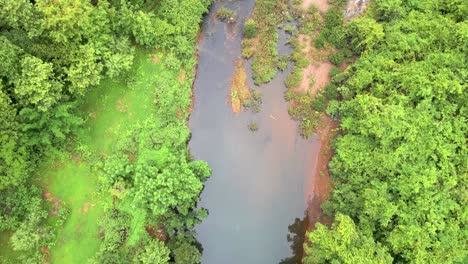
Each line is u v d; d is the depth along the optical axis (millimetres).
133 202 28234
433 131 28469
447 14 31891
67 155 30406
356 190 29750
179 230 30203
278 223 32438
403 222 27203
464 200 26969
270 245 32062
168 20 33031
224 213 32469
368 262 25141
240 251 31891
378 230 28406
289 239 32219
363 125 29516
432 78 28969
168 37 32719
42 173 30000
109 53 29188
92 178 30422
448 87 28281
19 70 26344
